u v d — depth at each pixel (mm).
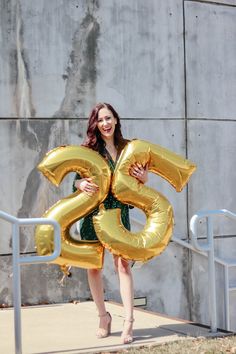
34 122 7953
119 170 5809
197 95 8953
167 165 5945
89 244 5785
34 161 7945
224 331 6328
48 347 5676
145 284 8484
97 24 8305
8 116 7840
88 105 8242
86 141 5910
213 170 9047
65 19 8133
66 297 8047
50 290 7965
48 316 7117
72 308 7594
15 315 5277
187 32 8914
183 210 8781
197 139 8938
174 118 8773
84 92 8227
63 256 5684
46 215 5750
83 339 5977
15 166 7852
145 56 8602
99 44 8312
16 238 5254
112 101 8383
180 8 8867
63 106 8109
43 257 5391
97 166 5773
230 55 9242
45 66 8023
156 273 8570
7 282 7762
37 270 7902
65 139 8109
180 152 8805
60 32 8102
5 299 7742
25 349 5617
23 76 7910
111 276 8234
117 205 5898
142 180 5887
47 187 7984
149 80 8617
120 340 5906
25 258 5332
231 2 9281
